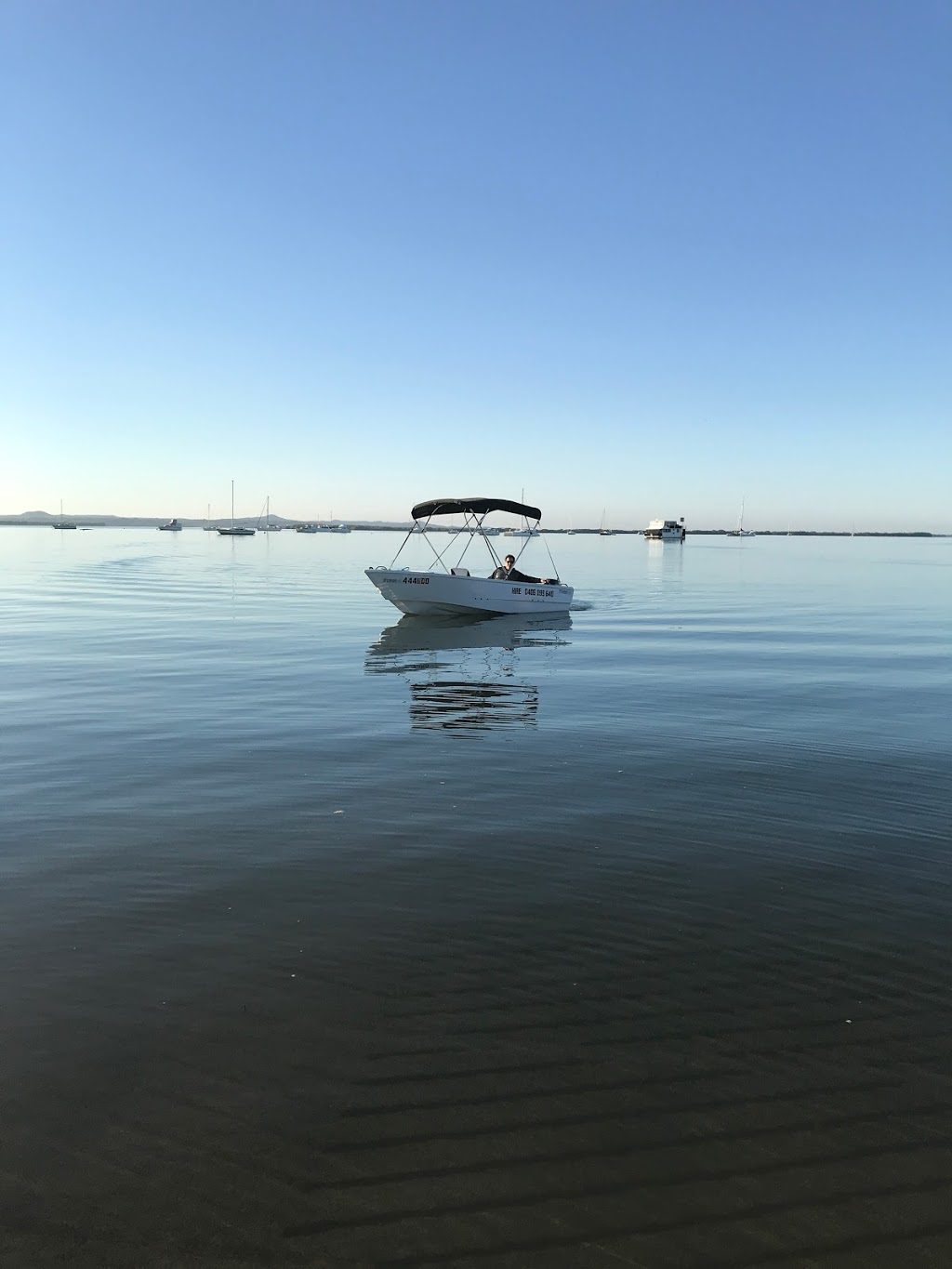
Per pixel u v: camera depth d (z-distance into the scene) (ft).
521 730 35.53
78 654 56.80
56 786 27.14
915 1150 11.29
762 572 180.45
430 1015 14.26
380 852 21.61
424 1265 9.51
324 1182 10.64
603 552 301.22
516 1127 11.62
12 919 17.62
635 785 27.55
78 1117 11.70
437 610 82.53
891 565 217.97
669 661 55.72
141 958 16.06
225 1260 9.51
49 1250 9.57
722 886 19.60
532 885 19.60
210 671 50.47
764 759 30.86
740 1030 13.91
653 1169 10.94
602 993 14.99
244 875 20.04
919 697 42.86
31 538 387.55
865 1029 13.96
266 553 252.83
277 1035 13.64
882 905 18.56
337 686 45.83
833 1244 9.88
